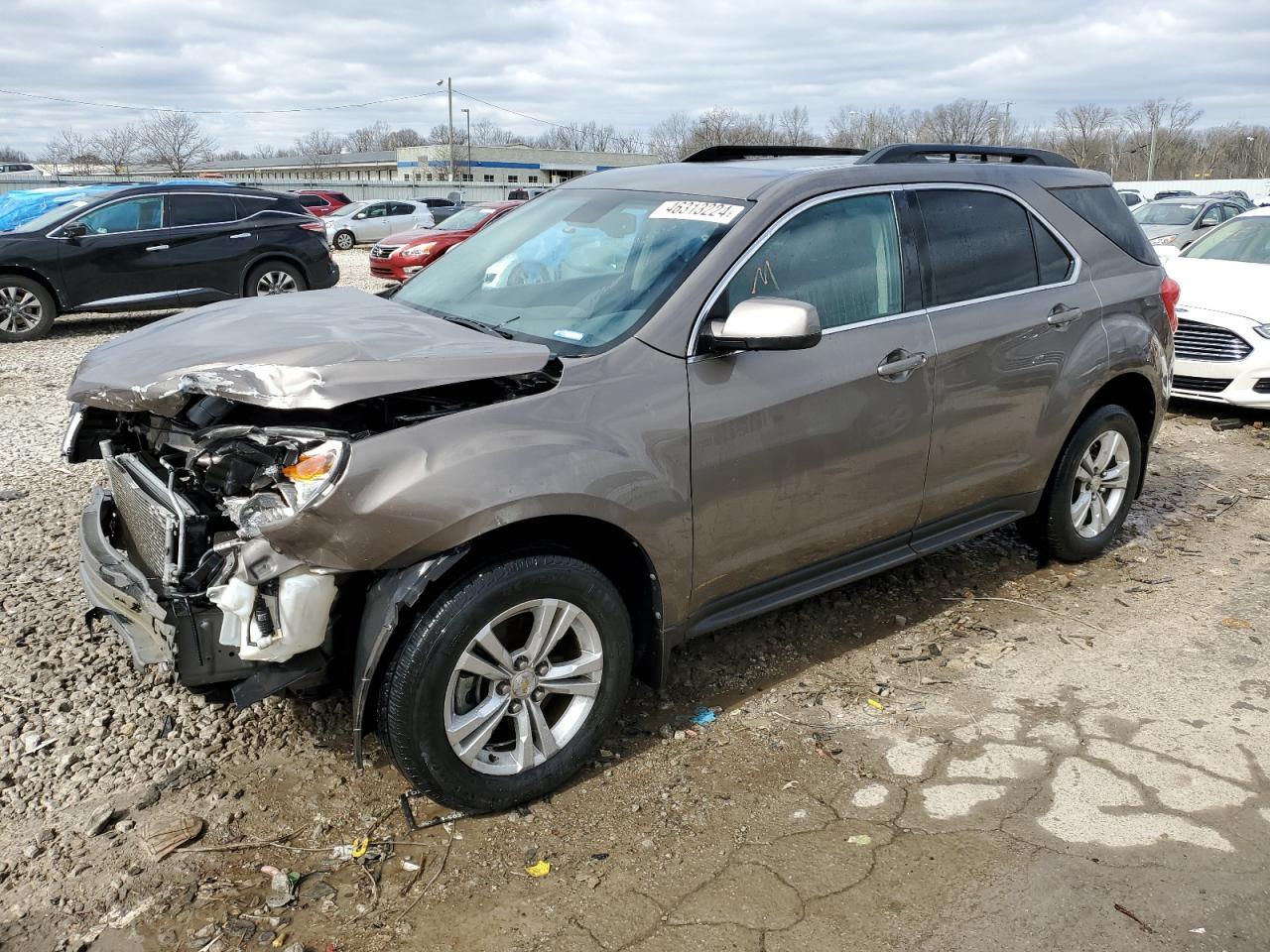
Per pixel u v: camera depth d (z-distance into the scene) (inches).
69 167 2559.1
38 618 163.0
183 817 116.0
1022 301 160.7
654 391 120.0
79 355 418.3
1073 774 124.6
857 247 142.5
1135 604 174.4
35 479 236.5
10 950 97.0
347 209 1178.0
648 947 97.2
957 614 170.1
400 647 107.7
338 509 100.6
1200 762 127.0
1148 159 3248.0
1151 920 100.0
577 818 116.9
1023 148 175.9
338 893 104.7
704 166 154.4
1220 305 295.1
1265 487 239.5
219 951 97.0
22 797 119.5
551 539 117.0
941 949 96.6
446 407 113.0
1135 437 187.9
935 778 124.0
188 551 109.0
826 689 145.3
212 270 492.4
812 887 105.3
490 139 3464.6
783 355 131.3
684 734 133.7
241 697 106.1
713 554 128.2
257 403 103.5
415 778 110.9
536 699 117.3
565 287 137.3
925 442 148.1
